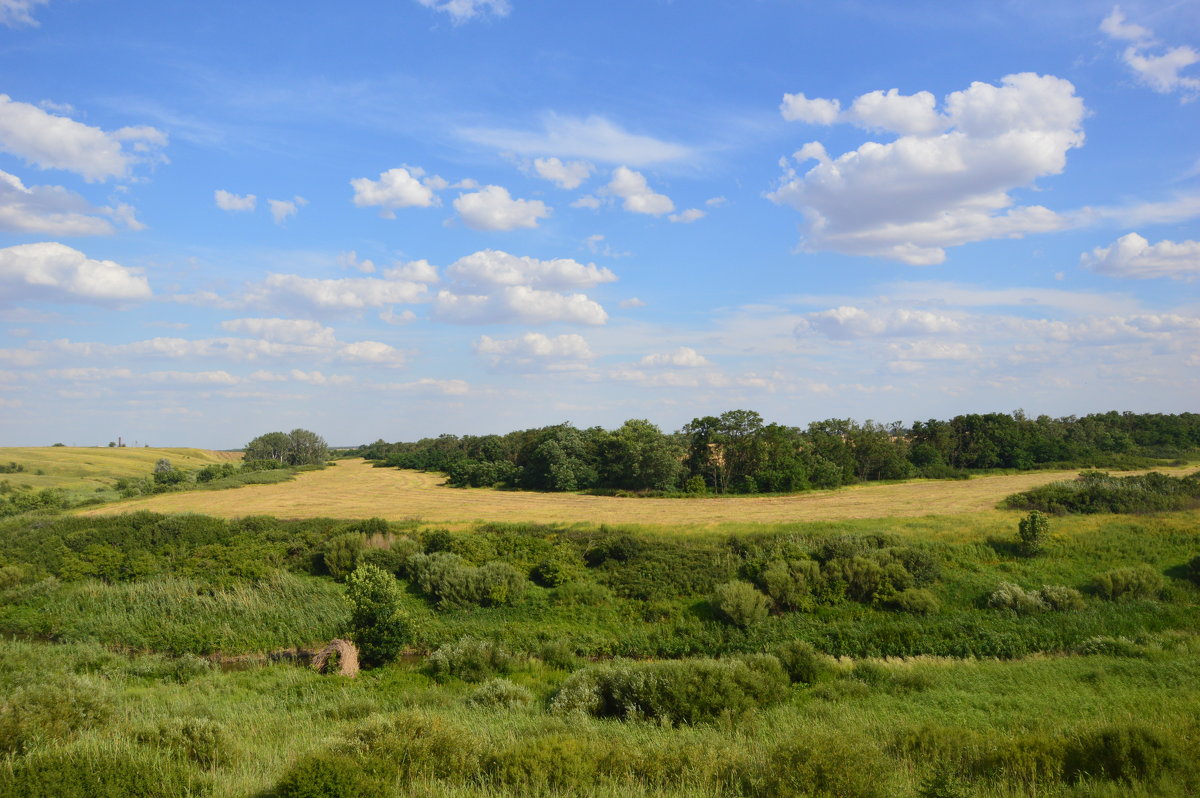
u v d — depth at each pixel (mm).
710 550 34531
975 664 22062
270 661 26516
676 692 16562
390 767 9945
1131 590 27594
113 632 28578
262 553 35969
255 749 12539
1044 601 27312
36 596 31938
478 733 13320
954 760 11070
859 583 29281
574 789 9742
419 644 27219
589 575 33312
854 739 10500
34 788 8188
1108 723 11977
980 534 34750
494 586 30922
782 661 21219
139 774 9078
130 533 39688
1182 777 8930
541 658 25875
